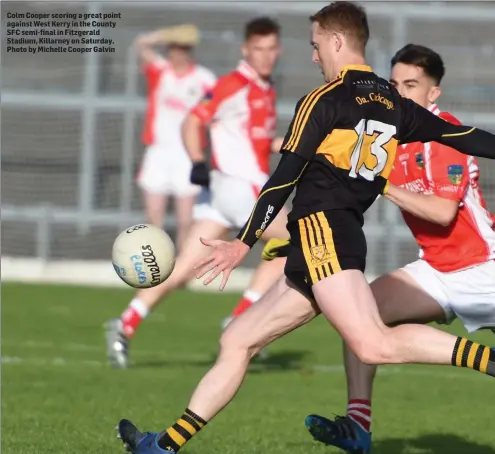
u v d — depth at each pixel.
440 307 23.70
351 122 19.61
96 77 61.47
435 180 22.94
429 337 19.00
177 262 37.53
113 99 61.12
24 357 38.56
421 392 33.25
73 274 61.12
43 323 46.69
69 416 28.47
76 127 63.38
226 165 37.38
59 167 63.53
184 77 56.41
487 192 59.00
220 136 37.59
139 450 20.61
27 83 65.25
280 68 61.88
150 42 56.81
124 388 32.94
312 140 19.42
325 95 19.62
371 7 58.97
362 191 20.00
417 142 23.17
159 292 36.91
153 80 56.72
